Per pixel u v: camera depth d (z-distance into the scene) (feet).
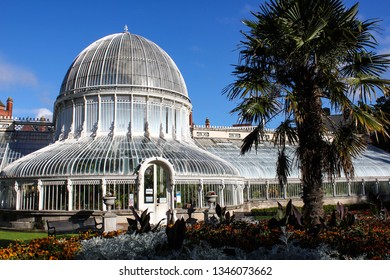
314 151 53.98
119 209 92.84
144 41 137.80
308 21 52.75
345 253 38.81
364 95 53.42
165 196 100.01
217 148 157.89
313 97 55.31
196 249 35.78
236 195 113.50
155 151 104.32
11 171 105.50
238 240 44.04
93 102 121.70
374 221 63.98
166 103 127.13
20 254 40.52
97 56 128.67
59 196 95.20
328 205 135.85
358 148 54.54
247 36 59.11
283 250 36.76
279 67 57.36
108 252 38.99
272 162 152.05
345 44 53.52
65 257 39.65
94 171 94.58
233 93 57.11
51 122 171.73
